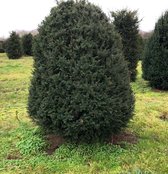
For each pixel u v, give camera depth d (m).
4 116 10.96
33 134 8.41
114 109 7.17
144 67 16.03
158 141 8.31
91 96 7.06
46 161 7.25
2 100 13.87
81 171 6.78
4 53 41.31
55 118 7.27
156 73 15.47
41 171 6.86
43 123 7.59
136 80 18.03
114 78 7.29
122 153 7.39
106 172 6.69
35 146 7.84
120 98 7.29
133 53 17.62
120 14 17.98
